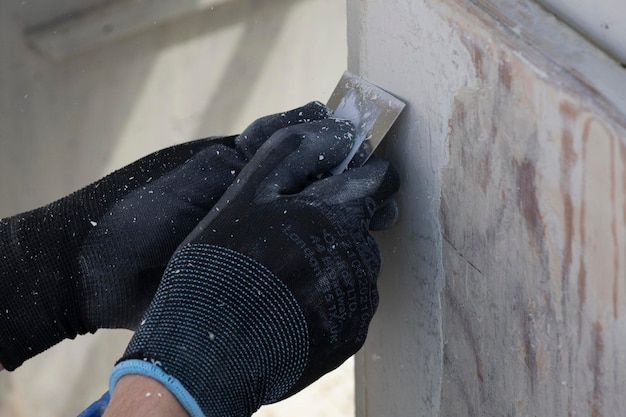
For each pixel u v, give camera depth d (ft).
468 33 2.74
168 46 7.09
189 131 7.41
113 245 3.43
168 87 7.24
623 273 2.27
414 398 3.89
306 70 7.47
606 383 2.46
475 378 3.26
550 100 2.40
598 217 2.31
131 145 7.36
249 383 2.81
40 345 3.49
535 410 2.88
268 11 7.17
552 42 2.48
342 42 7.47
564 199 2.44
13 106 7.04
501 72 2.61
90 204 3.50
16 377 7.66
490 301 3.01
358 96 3.44
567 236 2.47
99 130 7.25
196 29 7.08
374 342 4.20
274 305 2.87
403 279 3.68
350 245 3.04
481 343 3.15
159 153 3.63
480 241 2.98
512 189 2.70
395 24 3.23
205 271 2.89
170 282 2.92
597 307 2.42
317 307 2.95
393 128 3.43
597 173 2.27
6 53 6.89
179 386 2.63
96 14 6.91
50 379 7.74
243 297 2.85
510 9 2.67
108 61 7.06
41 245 3.43
